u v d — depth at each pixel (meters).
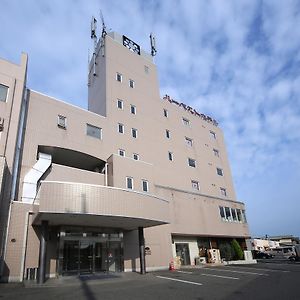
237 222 31.33
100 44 27.81
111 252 17.17
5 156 15.09
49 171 17.55
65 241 15.35
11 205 14.72
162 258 20.66
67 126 19.98
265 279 14.33
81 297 9.29
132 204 15.20
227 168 34.88
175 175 27.22
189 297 9.43
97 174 19.97
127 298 9.25
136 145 24.47
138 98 26.92
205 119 35.38
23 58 18.06
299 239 87.12
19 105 16.59
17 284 12.55
